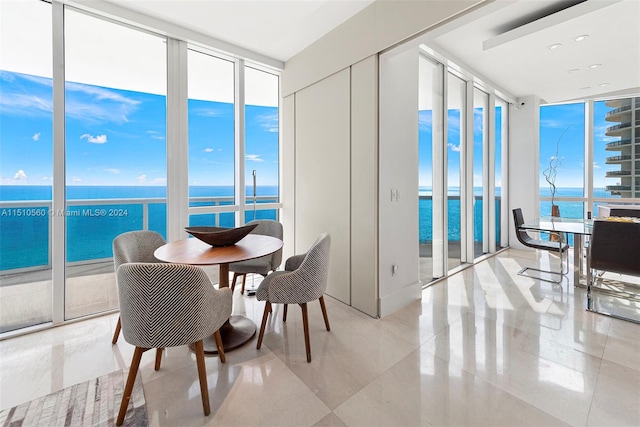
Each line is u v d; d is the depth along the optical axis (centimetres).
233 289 306
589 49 325
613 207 434
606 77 416
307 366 189
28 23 233
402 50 242
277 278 196
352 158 279
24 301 241
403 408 151
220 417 146
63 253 243
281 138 394
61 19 237
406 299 290
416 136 302
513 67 382
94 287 286
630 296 301
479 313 269
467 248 431
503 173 548
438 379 175
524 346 210
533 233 524
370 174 261
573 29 278
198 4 253
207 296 150
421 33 220
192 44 306
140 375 179
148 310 138
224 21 280
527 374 178
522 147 529
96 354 201
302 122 346
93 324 246
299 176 354
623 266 252
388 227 271
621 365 185
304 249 350
